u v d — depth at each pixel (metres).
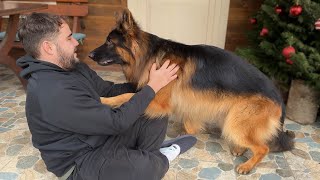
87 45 4.73
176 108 2.32
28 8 3.45
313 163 2.40
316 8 2.55
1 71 4.69
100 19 4.53
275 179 2.20
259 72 2.29
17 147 2.58
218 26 4.36
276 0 2.91
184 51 2.25
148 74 2.20
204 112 2.31
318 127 3.00
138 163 1.63
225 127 2.27
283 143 2.42
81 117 1.49
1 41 3.80
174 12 4.45
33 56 1.58
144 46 2.22
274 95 2.25
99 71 4.63
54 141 1.60
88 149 1.66
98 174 1.58
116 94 2.37
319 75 2.67
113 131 1.59
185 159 2.43
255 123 2.16
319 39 2.80
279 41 3.01
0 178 2.15
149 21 4.56
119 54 2.22
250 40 3.71
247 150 2.56
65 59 1.62
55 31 1.54
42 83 1.47
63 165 1.64
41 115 1.49
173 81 2.19
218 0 4.20
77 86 1.54
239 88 2.16
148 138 1.94
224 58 2.23
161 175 1.79
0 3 4.02
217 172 2.27
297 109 3.03
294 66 2.76
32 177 2.17
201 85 2.21
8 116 3.17
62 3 4.50
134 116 1.65
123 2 4.40
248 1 4.11
